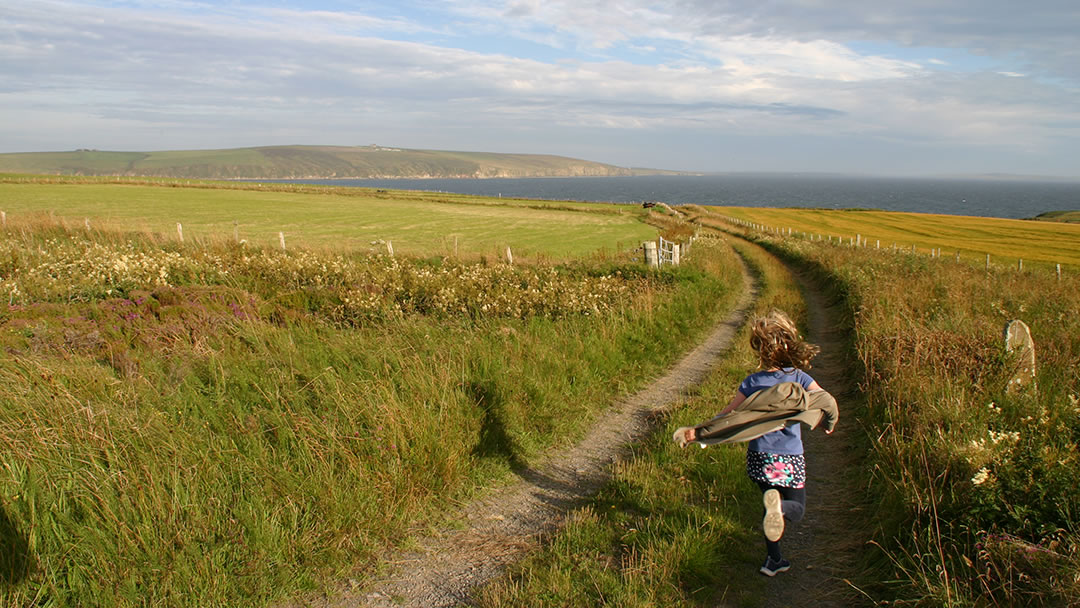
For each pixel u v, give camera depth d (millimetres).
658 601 3465
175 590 3352
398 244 30750
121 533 3504
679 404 7020
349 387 5551
